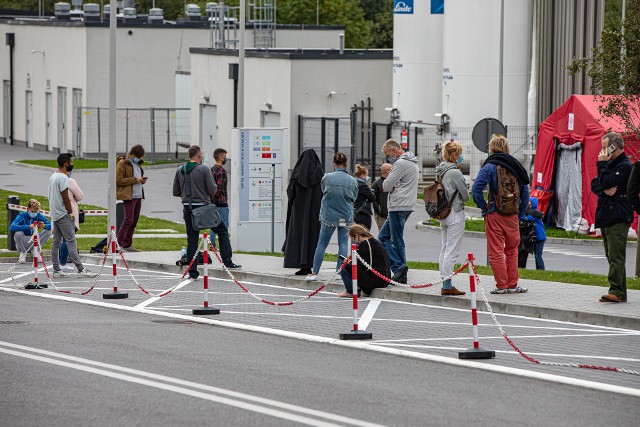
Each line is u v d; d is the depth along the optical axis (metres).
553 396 15.66
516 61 69.06
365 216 30.17
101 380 16.34
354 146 65.88
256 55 77.88
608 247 23.81
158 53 93.81
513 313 23.83
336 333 21.31
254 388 15.88
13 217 39.41
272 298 26.58
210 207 30.23
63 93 97.50
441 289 25.34
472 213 58.28
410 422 13.98
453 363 18.17
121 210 37.75
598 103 49.34
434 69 73.50
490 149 25.17
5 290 28.42
